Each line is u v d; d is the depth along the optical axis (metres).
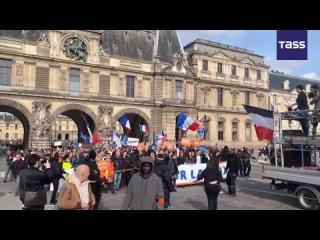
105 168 19.75
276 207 15.87
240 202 17.20
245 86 70.25
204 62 65.38
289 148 17.56
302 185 15.50
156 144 38.91
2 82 44.09
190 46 66.69
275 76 85.94
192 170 23.62
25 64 45.75
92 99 50.03
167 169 14.80
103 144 42.91
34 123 45.50
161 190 8.29
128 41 57.66
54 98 47.25
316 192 14.74
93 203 8.60
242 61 70.69
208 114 64.62
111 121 51.88
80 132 58.72
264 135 16.91
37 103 45.81
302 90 17.48
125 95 54.06
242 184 23.98
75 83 49.62
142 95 55.88
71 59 49.06
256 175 30.14
